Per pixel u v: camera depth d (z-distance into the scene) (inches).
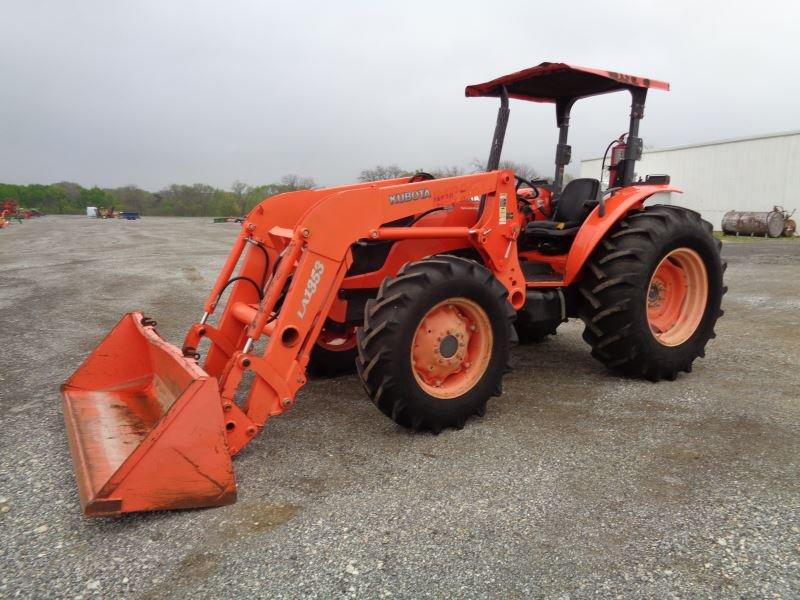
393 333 125.9
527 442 131.0
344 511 102.5
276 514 101.7
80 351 222.7
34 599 81.0
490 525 97.7
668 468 117.0
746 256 523.5
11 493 110.9
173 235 964.0
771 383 169.3
